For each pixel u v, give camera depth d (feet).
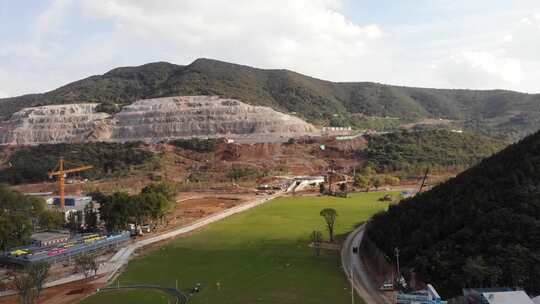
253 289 410.11
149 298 399.65
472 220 412.36
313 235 580.30
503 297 317.22
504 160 485.15
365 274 448.24
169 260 525.75
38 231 654.53
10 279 461.37
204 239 626.64
